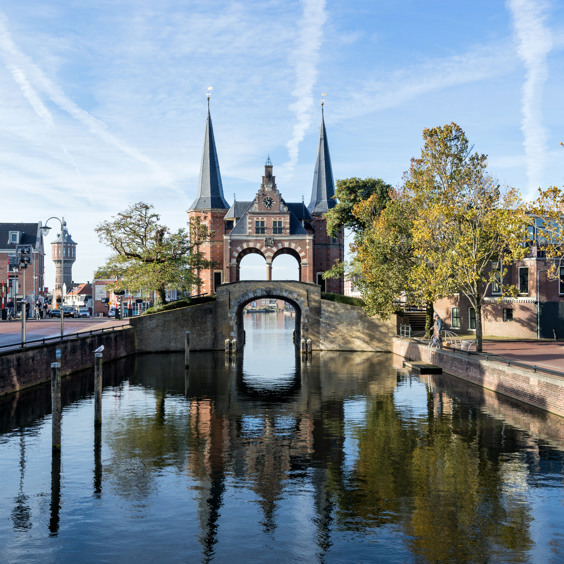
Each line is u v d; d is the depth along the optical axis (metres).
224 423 25.17
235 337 57.44
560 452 19.89
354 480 17.48
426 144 41.84
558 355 34.50
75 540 13.55
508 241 33.78
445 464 18.86
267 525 14.34
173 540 13.55
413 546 13.09
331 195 77.69
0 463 19.38
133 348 55.50
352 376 39.06
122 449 21.08
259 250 69.12
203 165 76.06
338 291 75.81
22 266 58.50
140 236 56.38
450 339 46.19
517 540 13.33
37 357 33.81
